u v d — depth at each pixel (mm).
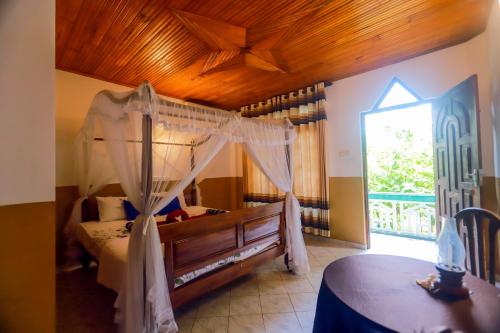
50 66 1404
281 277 2803
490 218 1569
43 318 1346
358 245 3676
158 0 1942
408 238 4223
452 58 2863
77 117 3328
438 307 1030
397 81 3285
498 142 2301
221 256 2246
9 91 1255
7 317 1231
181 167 2016
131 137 1837
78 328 1985
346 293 1156
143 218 1779
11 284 1245
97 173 3113
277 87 4059
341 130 3820
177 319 2035
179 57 2904
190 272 2010
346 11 2150
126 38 2486
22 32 1314
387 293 1149
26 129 1307
